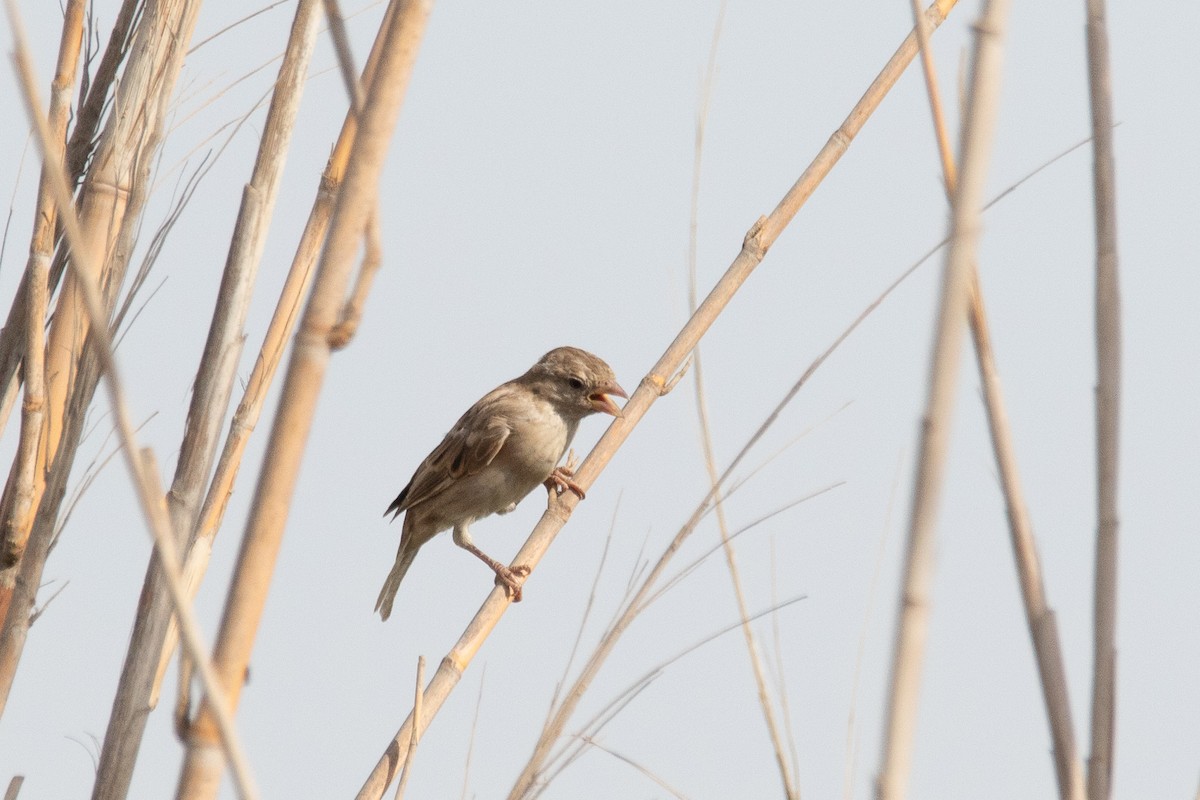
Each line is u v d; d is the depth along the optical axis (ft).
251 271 23.49
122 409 11.32
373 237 12.79
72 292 24.35
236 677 12.48
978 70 12.03
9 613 23.57
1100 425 15.24
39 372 23.59
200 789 12.34
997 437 15.26
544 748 20.08
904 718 11.76
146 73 25.09
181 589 11.71
